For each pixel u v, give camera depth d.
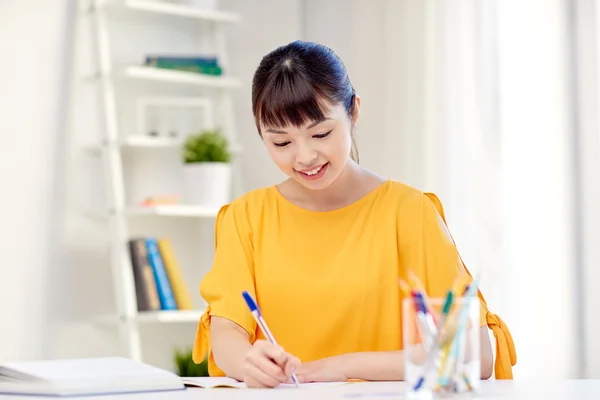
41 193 3.37
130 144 3.36
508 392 1.22
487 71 3.15
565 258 3.00
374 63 3.59
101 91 3.42
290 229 1.86
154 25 3.71
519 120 3.08
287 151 1.68
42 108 3.40
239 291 1.80
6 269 3.28
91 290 3.46
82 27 3.51
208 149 3.49
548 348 3.00
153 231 3.65
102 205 3.50
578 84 3.01
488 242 3.10
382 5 3.58
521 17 3.10
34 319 3.33
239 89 3.88
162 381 1.32
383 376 1.56
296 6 3.99
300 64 1.64
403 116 3.45
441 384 1.12
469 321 1.15
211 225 3.79
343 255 1.81
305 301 1.79
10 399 1.24
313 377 1.57
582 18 3.01
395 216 1.84
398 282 1.81
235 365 1.60
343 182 1.85
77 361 1.48
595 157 2.96
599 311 2.93
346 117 1.69
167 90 3.72
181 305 3.40
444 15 3.30
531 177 3.05
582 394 1.18
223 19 3.66
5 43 3.35
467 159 3.20
